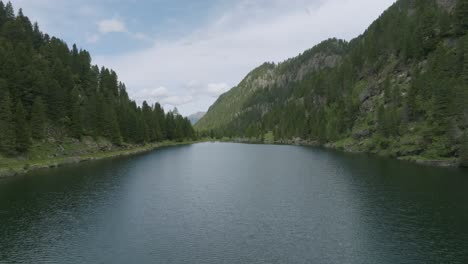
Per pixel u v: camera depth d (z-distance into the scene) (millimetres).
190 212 51969
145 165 104438
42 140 108625
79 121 125562
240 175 85062
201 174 87000
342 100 194500
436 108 102250
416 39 142875
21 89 110500
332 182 73250
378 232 42500
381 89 157625
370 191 63156
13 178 77312
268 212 51750
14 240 40156
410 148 108125
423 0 175500
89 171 89750
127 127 161000
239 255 36406
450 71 111188
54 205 55000
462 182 68250
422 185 66625
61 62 143625
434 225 44312
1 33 139875
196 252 37188
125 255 36344
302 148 172875
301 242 39875
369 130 144750
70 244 39188
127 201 58375
